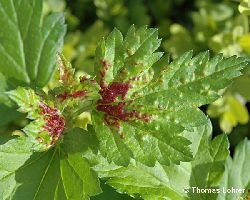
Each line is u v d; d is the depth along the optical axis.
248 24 0.41
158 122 0.26
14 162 0.27
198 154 0.30
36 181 0.27
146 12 0.54
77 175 0.27
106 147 0.26
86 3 0.52
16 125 0.40
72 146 0.27
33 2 0.32
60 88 0.26
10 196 0.27
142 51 0.27
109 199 0.31
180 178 0.30
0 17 0.32
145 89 0.27
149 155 0.26
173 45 0.44
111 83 0.27
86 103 0.27
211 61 0.27
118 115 0.27
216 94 0.27
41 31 0.32
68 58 0.44
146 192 0.28
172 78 0.27
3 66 0.32
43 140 0.26
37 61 0.32
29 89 0.26
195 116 0.26
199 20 0.45
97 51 0.27
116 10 0.51
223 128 0.44
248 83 0.39
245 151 0.31
